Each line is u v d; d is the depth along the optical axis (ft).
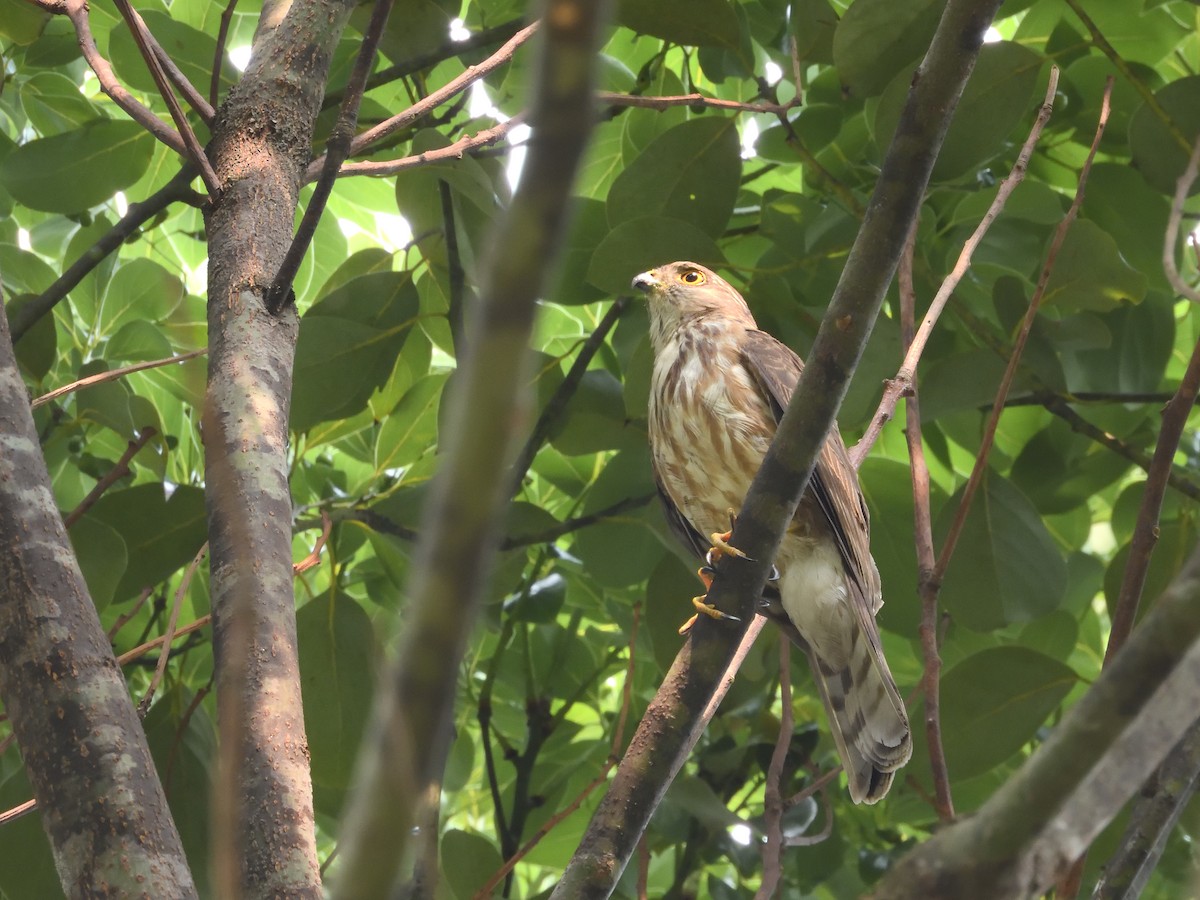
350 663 26.84
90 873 12.97
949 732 27.73
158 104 31.45
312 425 28.96
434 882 8.89
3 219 33.71
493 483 5.52
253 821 13.58
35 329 28.50
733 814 28.58
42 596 14.51
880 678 26.63
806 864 32.71
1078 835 8.98
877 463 31.19
